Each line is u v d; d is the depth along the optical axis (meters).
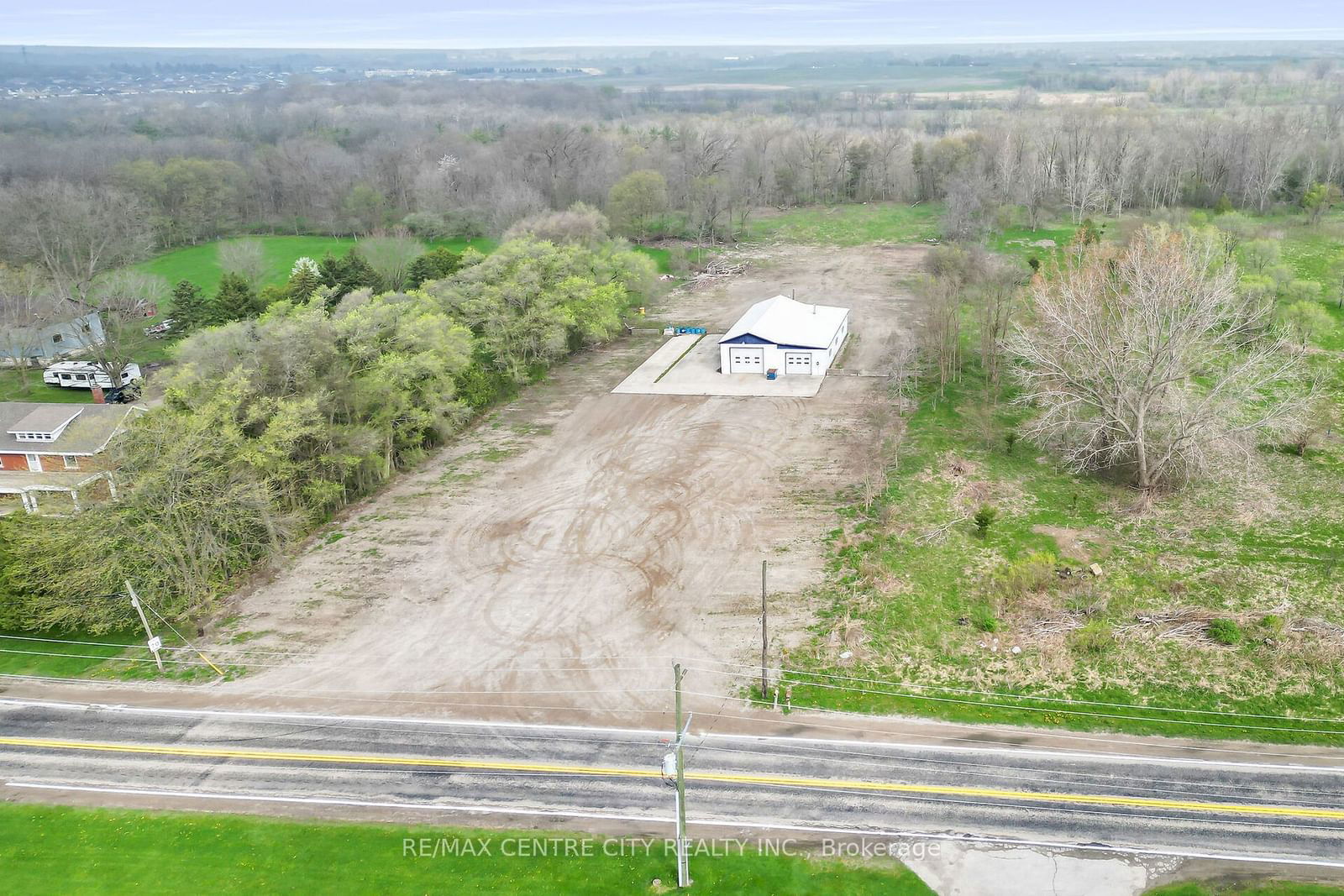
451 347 71.56
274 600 52.25
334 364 62.88
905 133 183.50
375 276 96.62
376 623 49.59
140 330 95.56
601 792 37.72
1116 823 35.22
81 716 43.38
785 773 38.31
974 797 36.75
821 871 33.53
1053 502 58.72
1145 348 57.66
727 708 42.34
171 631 49.94
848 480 62.72
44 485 60.34
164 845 35.62
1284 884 32.28
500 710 42.75
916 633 47.03
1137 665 44.09
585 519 59.50
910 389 77.88
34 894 33.53
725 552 54.88
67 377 85.50
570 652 46.59
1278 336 72.06
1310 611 46.56
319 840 35.62
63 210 122.06
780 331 84.00
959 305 89.88
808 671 44.59
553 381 85.25
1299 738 39.47
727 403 77.56
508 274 87.44
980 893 32.47
